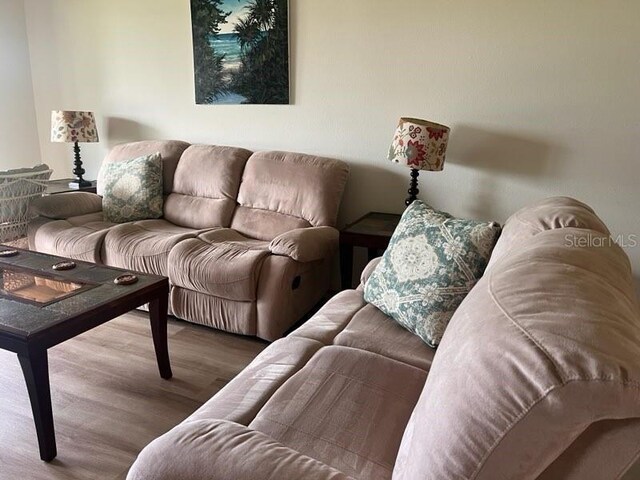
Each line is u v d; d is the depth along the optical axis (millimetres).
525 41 2566
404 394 1380
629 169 2490
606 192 2559
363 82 2986
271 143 3348
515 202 2760
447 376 814
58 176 4348
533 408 673
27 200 3211
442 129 2562
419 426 852
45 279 2143
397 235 1953
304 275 2697
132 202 3281
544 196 2689
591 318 746
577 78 2502
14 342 1630
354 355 1552
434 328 1655
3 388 2127
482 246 1695
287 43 3117
